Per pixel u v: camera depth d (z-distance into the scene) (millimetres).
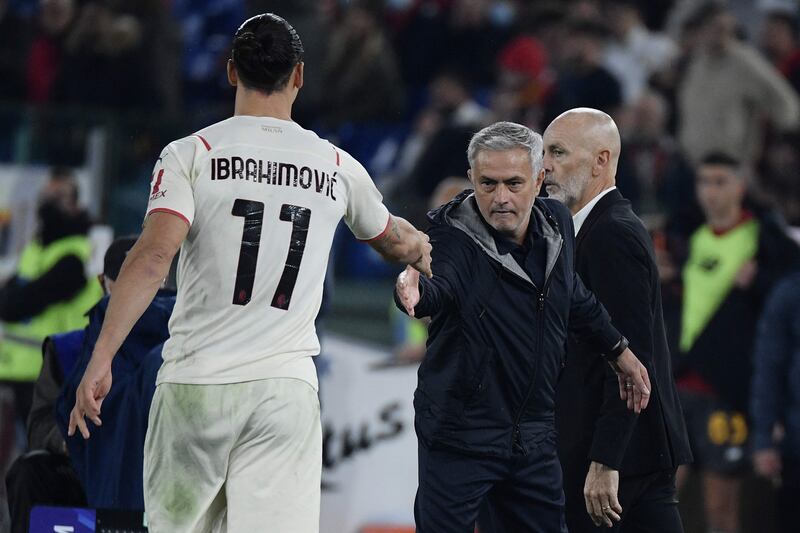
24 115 34781
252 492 14969
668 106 40875
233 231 14891
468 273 16844
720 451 29906
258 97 15477
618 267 18062
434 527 17016
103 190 35062
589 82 38625
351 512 31047
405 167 37250
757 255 29953
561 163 18891
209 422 14836
